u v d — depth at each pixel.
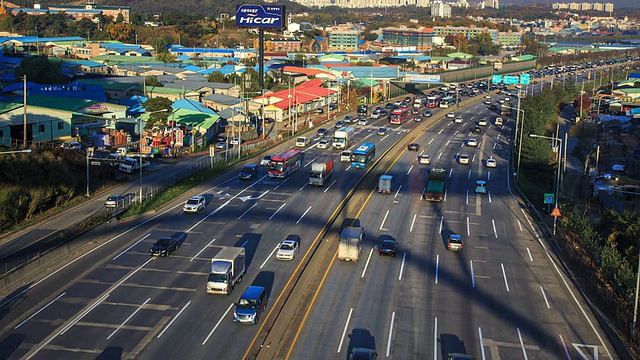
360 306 63.62
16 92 166.50
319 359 52.97
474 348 55.47
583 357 54.38
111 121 151.12
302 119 191.00
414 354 54.12
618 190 117.12
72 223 88.06
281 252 75.25
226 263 65.94
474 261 77.50
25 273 68.31
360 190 110.25
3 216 84.44
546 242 85.75
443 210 100.19
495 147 158.00
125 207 94.19
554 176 133.75
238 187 109.88
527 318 61.84
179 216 92.19
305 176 119.56
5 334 55.38
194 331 56.84
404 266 75.06
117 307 61.34
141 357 52.03
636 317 57.12
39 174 97.25
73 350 52.88
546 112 194.38
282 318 59.62
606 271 70.50
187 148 144.00
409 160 138.75
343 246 75.56
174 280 68.38
